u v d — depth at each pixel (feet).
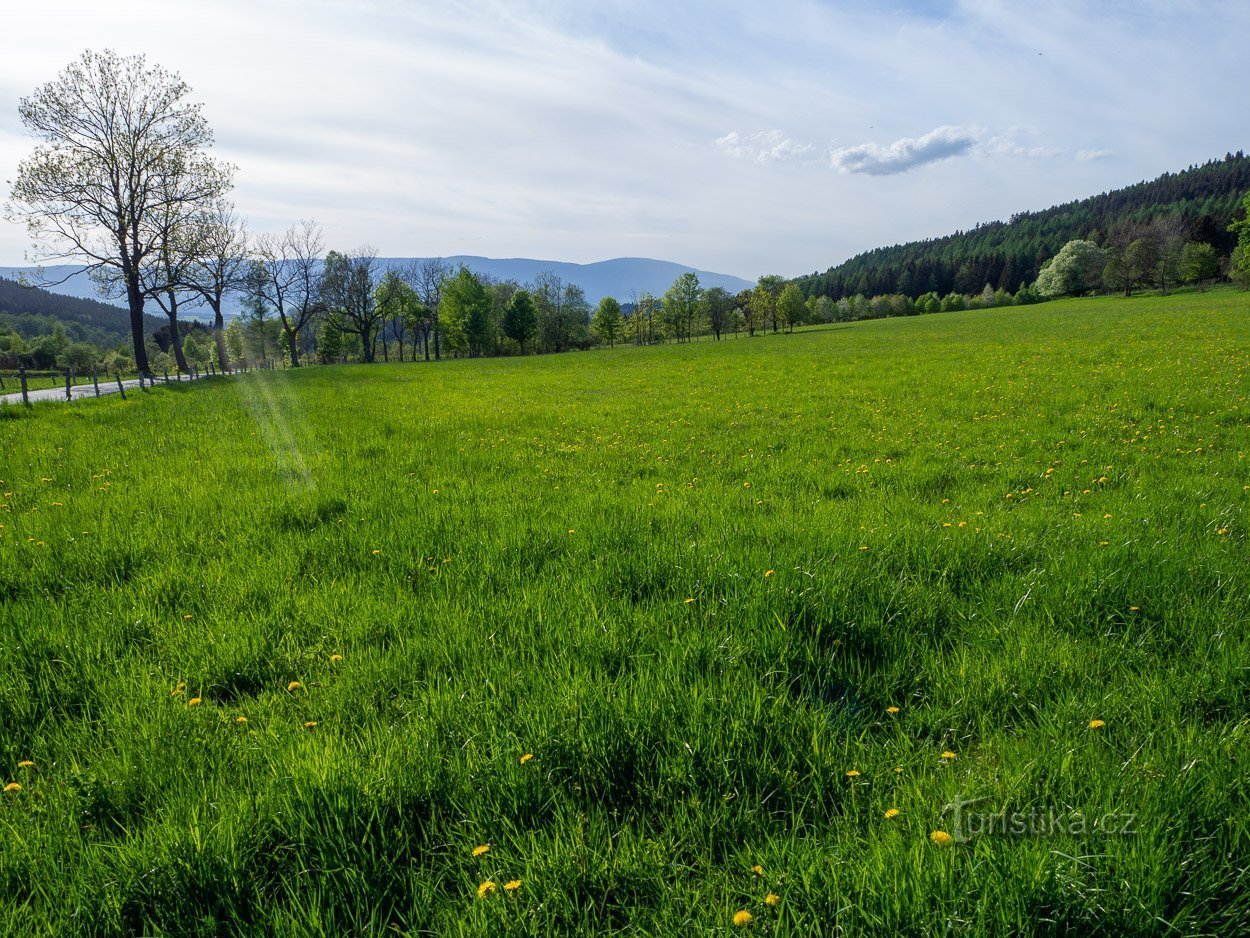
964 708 11.64
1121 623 14.46
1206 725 10.78
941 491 29.91
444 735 11.18
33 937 7.64
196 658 14.21
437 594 17.39
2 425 54.90
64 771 10.57
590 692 11.83
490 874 8.39
